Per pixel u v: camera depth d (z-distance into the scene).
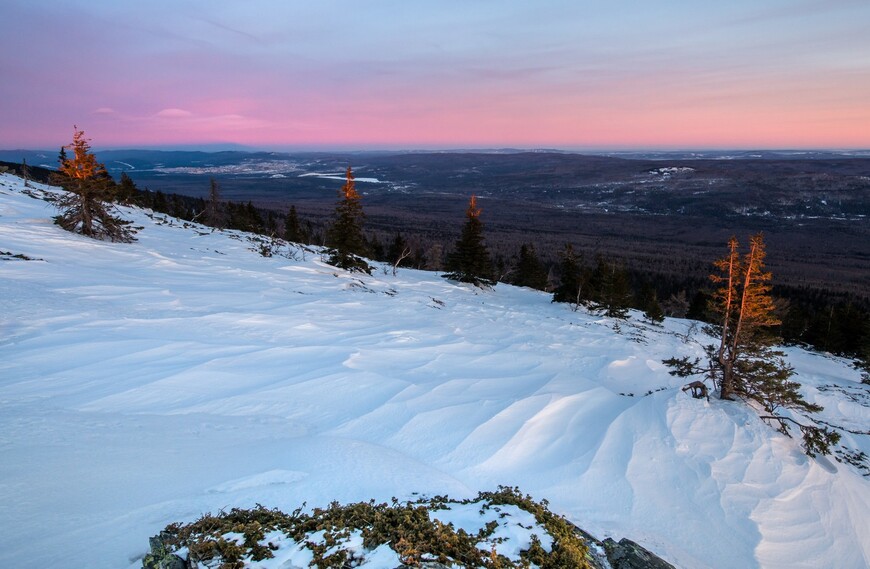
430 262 66.06
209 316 17.80
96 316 15.26
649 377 20.44
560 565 4.23
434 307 30.89
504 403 11.51
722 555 7.63
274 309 21.56
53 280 18.83
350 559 3.94
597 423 11.24
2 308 14.20
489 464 8.83
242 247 40.22
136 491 5.37
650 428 11.22
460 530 4.49
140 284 21.34
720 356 14.62
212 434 7.86
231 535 4.22
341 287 31.53
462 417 10.53
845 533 8.91
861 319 40.25
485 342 21.70
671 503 8.70
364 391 11.55
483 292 44.59
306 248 47.75
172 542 4.05
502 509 5.24
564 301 43.78
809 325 47.38
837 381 28.12
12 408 7.93
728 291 14.23
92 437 6.95
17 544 4.18
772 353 14.22
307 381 11.77
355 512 4.70
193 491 5.48
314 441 7.94
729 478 9.76
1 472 5.45
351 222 38.81
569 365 20.61
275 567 3.82
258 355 13.62
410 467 7.30
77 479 5.50
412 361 15.66
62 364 10.93
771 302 13.66
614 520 7.81
